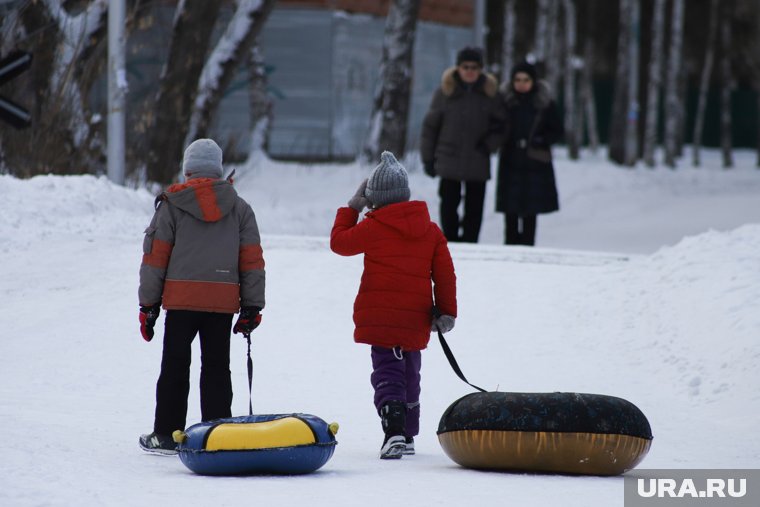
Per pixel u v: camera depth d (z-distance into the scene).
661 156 178.88
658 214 87.44
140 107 70.31
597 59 188.75
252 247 23.09
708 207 90.12
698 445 24.44
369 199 24.03
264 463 20.00
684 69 176.00
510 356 32.66
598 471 20.47
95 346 32.81
